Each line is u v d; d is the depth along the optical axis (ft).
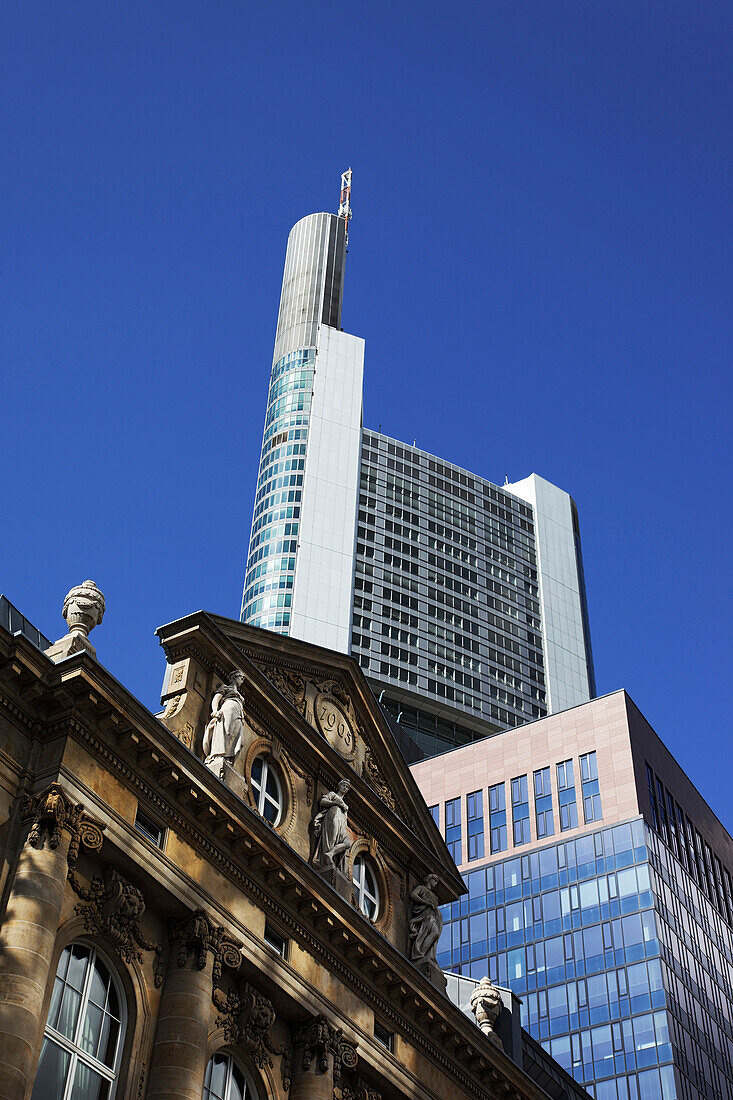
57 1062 117.60
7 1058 108.37
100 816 128.98
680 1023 405.39
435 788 496.23
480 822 478.18
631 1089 391.04
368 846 175.73
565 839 455.63
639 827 443.73
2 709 127.75
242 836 143.02
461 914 458.09
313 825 164.25
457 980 224.53
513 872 458.50
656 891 429.79
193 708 154.51
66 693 130.00
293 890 148.15
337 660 180.34
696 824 484.33
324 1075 144.05
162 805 137.08
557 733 483.51
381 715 184.75
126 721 133.08
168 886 132.98
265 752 162.61
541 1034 416.05
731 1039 431.43
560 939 433.89
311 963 150.20
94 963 125.80
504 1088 173.27
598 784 461.78
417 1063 161.79
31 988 112.88
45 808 122.72
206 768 140.56
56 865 120.98
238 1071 138.82
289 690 173.88
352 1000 154.40
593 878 440.86
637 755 466.29
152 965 130.31
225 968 136.87
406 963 160.35
